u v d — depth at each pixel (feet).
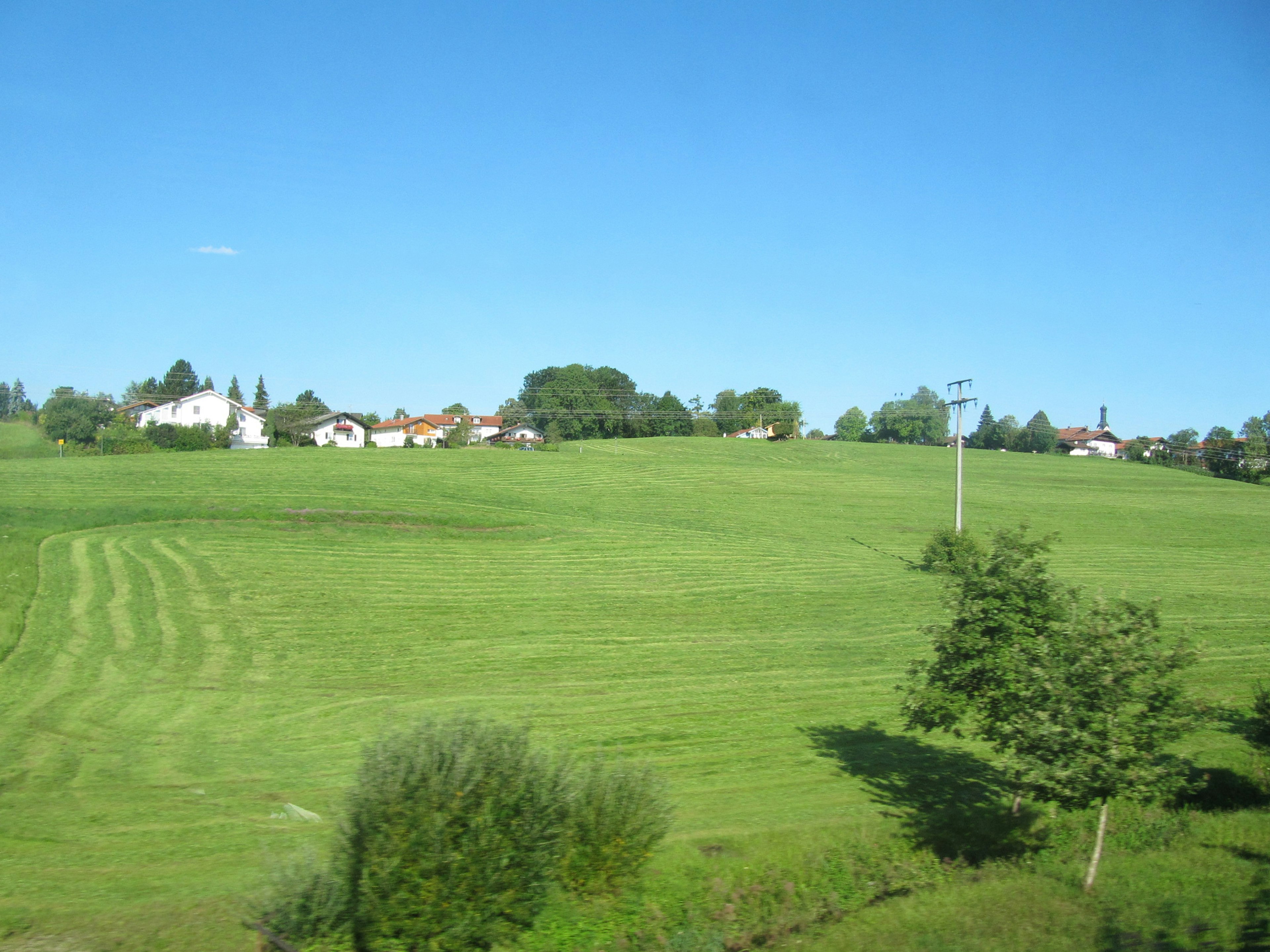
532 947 30.09
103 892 33.14
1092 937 29.99
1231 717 66.08
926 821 45.44
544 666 79.71
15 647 74.28
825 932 32.89
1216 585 132.36
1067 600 43.45
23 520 114.83
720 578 121.39
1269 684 77.87
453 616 94.94
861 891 37.73
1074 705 36.76
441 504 152.76
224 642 80.69
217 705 64.44
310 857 30.53
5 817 42.04
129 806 44.68
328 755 55.16
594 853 33.22
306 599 96.58
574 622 95.86
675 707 68.74
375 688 70.90
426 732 30.86
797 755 57.88
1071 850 41.60
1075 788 36.19
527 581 112.57
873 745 60.64
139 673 70.69
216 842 39.96
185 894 32.89
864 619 103.35
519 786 30.60
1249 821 43.39
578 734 61.21
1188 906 32.37
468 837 28.55
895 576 129.59
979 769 55.88
